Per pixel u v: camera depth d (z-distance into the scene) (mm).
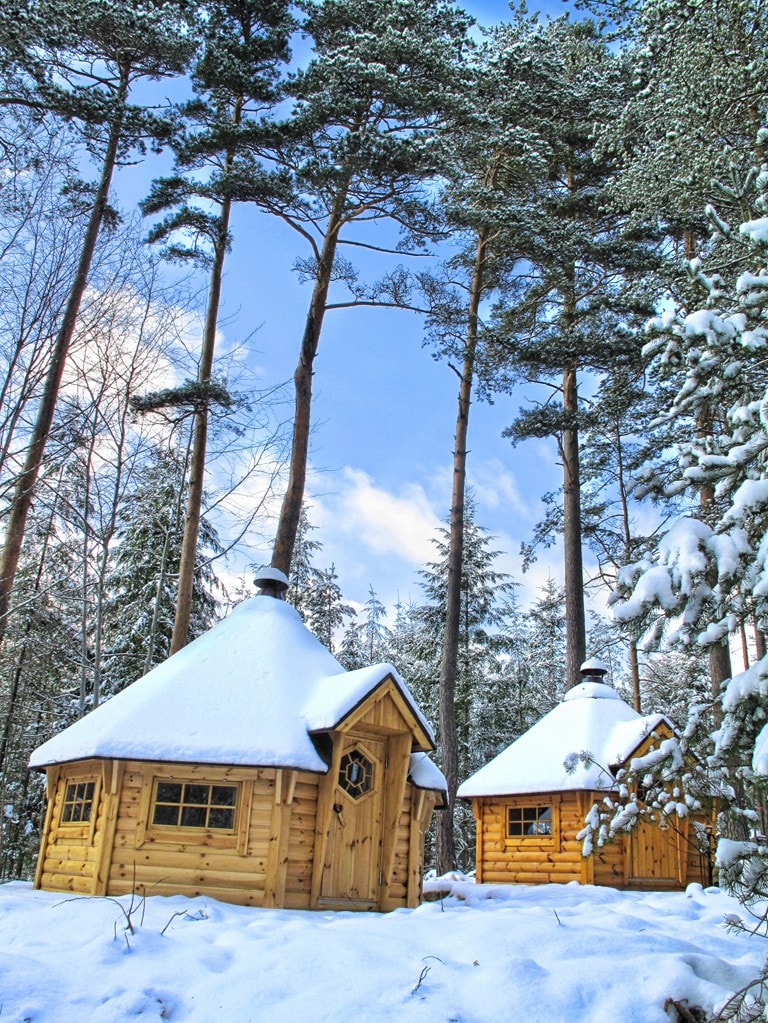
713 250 15258
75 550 20438
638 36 17484
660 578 5918
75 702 24812
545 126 22562
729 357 6418
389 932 7984
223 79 17812
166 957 7168
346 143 16438
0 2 15461
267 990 6422
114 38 17359
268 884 10773
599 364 22062
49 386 15211
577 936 7582
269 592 14961
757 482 5711
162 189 18125
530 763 17953
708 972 6773
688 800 6473
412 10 18047
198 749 11203
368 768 12344
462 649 34938
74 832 11977
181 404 18172
